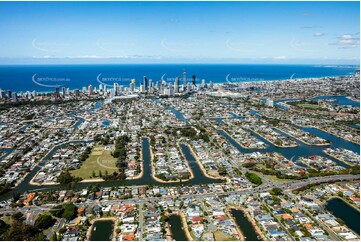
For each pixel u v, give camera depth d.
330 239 179.12
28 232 178.50
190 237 179.88
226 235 181.88
